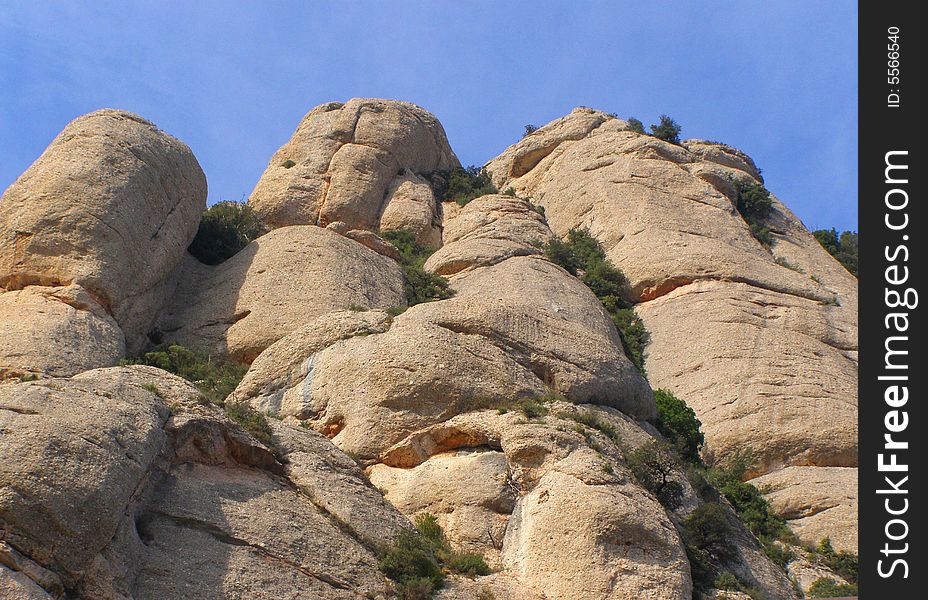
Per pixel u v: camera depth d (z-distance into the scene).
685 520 32.12
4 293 38.59
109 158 42.44
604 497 29.08
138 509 24.70
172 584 23.77
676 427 40.44
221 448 27.30
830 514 38.53
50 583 21.91
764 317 48.12
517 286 45.41
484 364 34.94
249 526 25.67
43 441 23.33
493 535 30.02
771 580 32.91
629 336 47.97
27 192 40.81
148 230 42.53
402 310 38.62
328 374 35.22
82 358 36.22
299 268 44.06
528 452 31.23
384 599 25.77
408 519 29.70
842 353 47.47
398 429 33.16
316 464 28.61
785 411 43.31
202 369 39.69
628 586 27.72
